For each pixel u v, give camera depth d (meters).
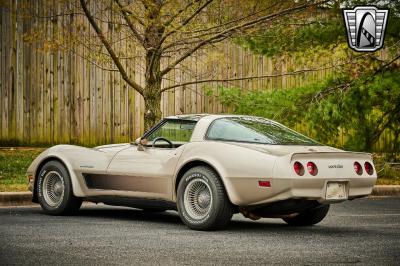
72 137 19.16
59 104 19.00
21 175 16.00
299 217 10.61
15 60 18.52
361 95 18.47
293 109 18.48
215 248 8.25
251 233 9.59
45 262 7.26
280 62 20.03
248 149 9.55
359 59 17.80
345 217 11.87
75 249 8.03
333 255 7.91
